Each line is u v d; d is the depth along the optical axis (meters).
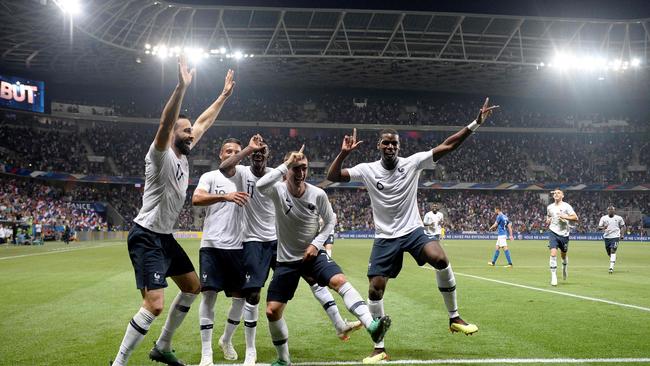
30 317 7.74
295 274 5.37
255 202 6.02
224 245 5.80
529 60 46.59
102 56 43.00
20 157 46.31
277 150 55.69
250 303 5.56
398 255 5.95
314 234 5.47
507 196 56.31
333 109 58.16
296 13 39.75
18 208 40.03
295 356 5.59
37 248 28.69
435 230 19.48
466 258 22.53
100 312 8.18
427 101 59.97
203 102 56.06
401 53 45.72
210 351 5.40
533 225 51.84
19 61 44.59
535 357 5.37
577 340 6.16
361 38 43.44
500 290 11.02
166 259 5.03
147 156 4.92
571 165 57.66
